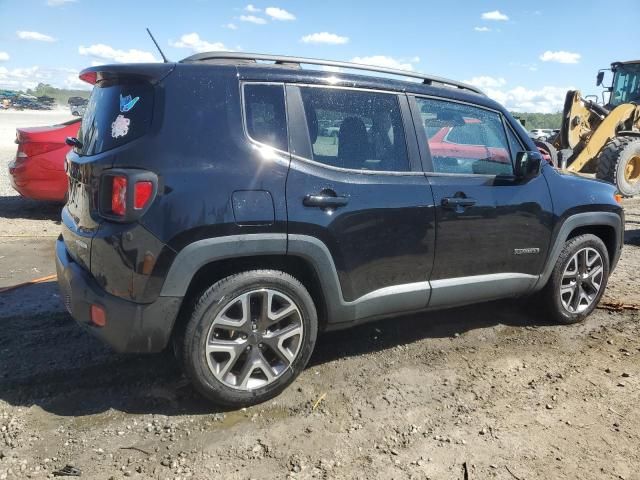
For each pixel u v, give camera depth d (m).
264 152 3.11
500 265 4.06
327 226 3.22
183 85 3.01
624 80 13.11
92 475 2.60
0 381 3.36
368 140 3.51
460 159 3.90
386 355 3.95
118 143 2.99
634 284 5.75
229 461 2.74
